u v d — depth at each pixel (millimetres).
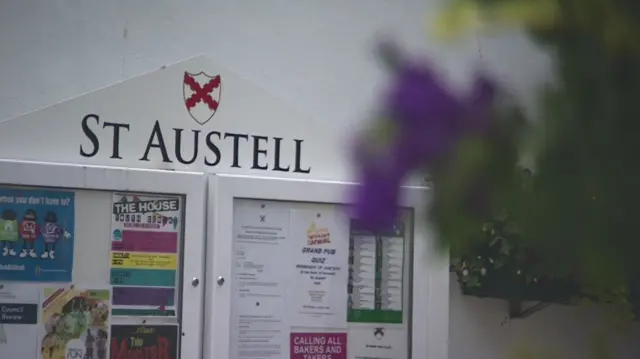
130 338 2729
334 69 3746
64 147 2754
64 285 2680
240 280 2887
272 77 3643
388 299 3031
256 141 2979
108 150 2799
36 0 3287
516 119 896
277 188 2918
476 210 900
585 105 883
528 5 865
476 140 889
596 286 949
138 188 2764
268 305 2906
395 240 3037
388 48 952
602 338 1149
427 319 3057
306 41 3713
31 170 2658
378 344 3014
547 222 895
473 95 897
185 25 3518
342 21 3773
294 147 3016
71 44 3330
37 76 3266
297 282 2939
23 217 2660
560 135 890
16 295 2637
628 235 884
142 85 2855
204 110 2922
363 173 898
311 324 2947
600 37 861
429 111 887
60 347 2662
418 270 3043
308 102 3686
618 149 878
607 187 882
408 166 886
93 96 2799
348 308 2990
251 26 3633
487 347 3830
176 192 2801
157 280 2768
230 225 2863
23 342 2635
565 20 866
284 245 2936
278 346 2908
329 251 2973
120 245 2740
